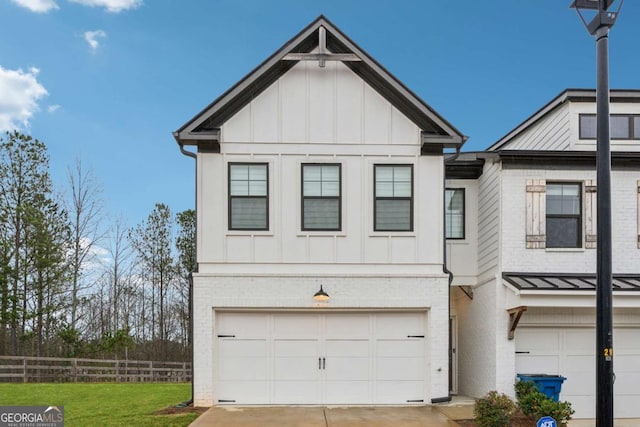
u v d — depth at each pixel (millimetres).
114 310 32094
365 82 11805
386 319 11539
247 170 11602
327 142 11664
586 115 13250
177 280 34500
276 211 11500
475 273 12805
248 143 11602
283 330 11414
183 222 33938
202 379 11062
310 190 11617
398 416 9859
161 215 33906
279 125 11664
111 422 9414
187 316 34188
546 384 10461
